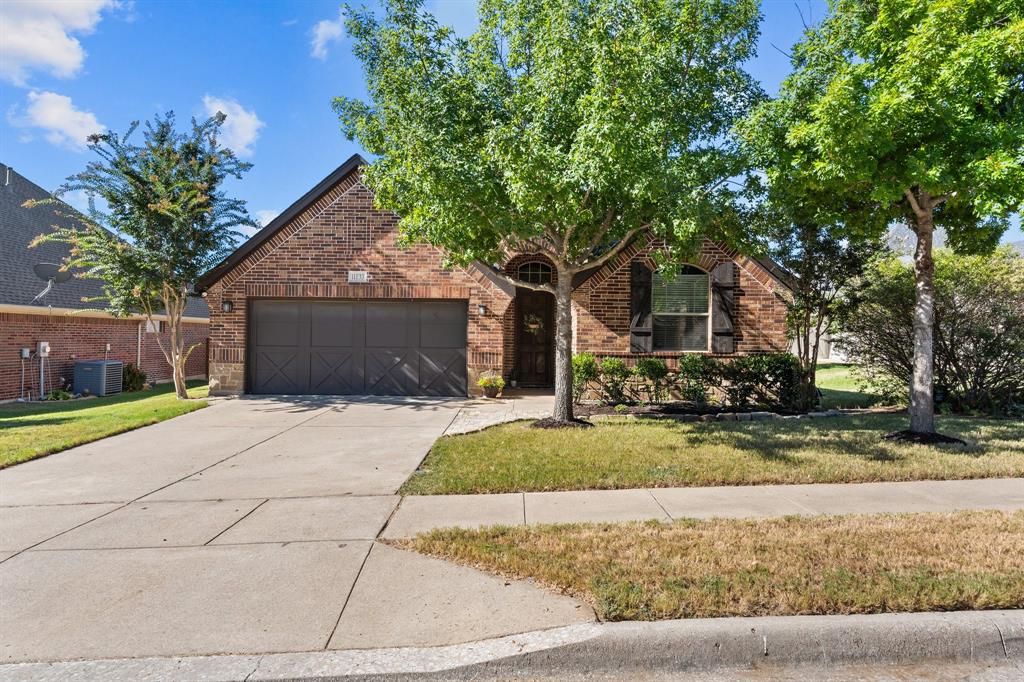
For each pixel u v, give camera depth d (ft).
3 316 47.06
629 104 23.25
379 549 14.53
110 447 26.89
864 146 22.15
